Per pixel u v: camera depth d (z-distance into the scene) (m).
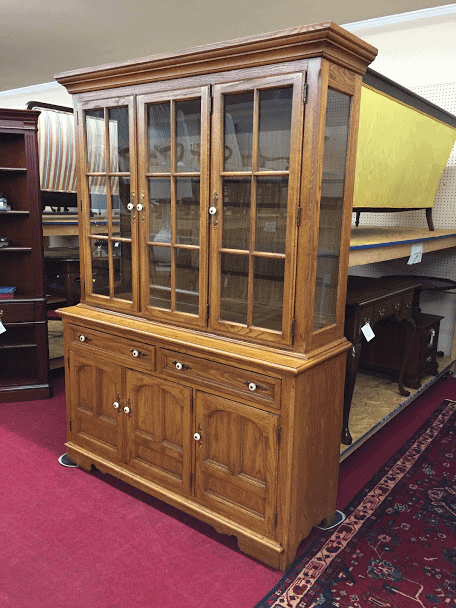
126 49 5.31
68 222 4.00
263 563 1.94
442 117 3.06
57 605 1.71
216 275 1.98
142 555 1.97
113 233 2.34
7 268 3.52
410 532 2.15
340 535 2.13
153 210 2.16
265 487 1.89
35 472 2.54
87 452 2.54
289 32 1.58
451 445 2.95
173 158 2.03
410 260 3.06
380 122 2.35
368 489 2.48
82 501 2.31
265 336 1.89
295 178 1.70
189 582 1.83
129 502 2.32
